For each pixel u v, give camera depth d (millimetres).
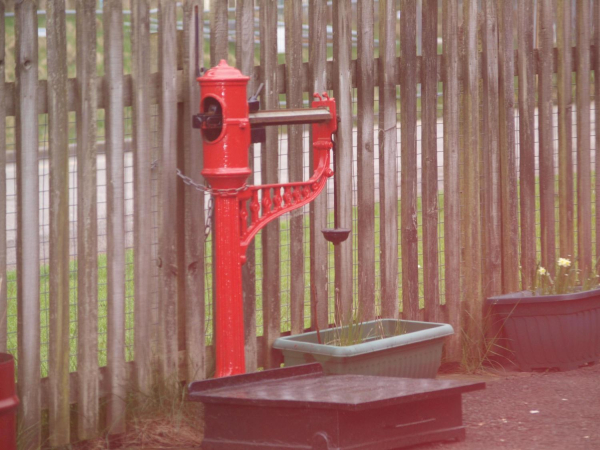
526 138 8883
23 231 5969
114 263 6375
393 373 7195
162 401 6668
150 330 6645
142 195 6480
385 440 5777
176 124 6648
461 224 8539
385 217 7930
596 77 9383
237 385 6242
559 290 8711
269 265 7266
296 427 5684
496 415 6898
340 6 7492
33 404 6055
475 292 8555
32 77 5949
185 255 6816
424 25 8086
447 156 8297
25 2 5891
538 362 8438
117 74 6285
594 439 6234
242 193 6430
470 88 8367
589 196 9352
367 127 7750
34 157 5988
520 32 8742
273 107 7180
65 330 6180
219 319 6438
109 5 6238
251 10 7031
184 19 6711
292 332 7426
